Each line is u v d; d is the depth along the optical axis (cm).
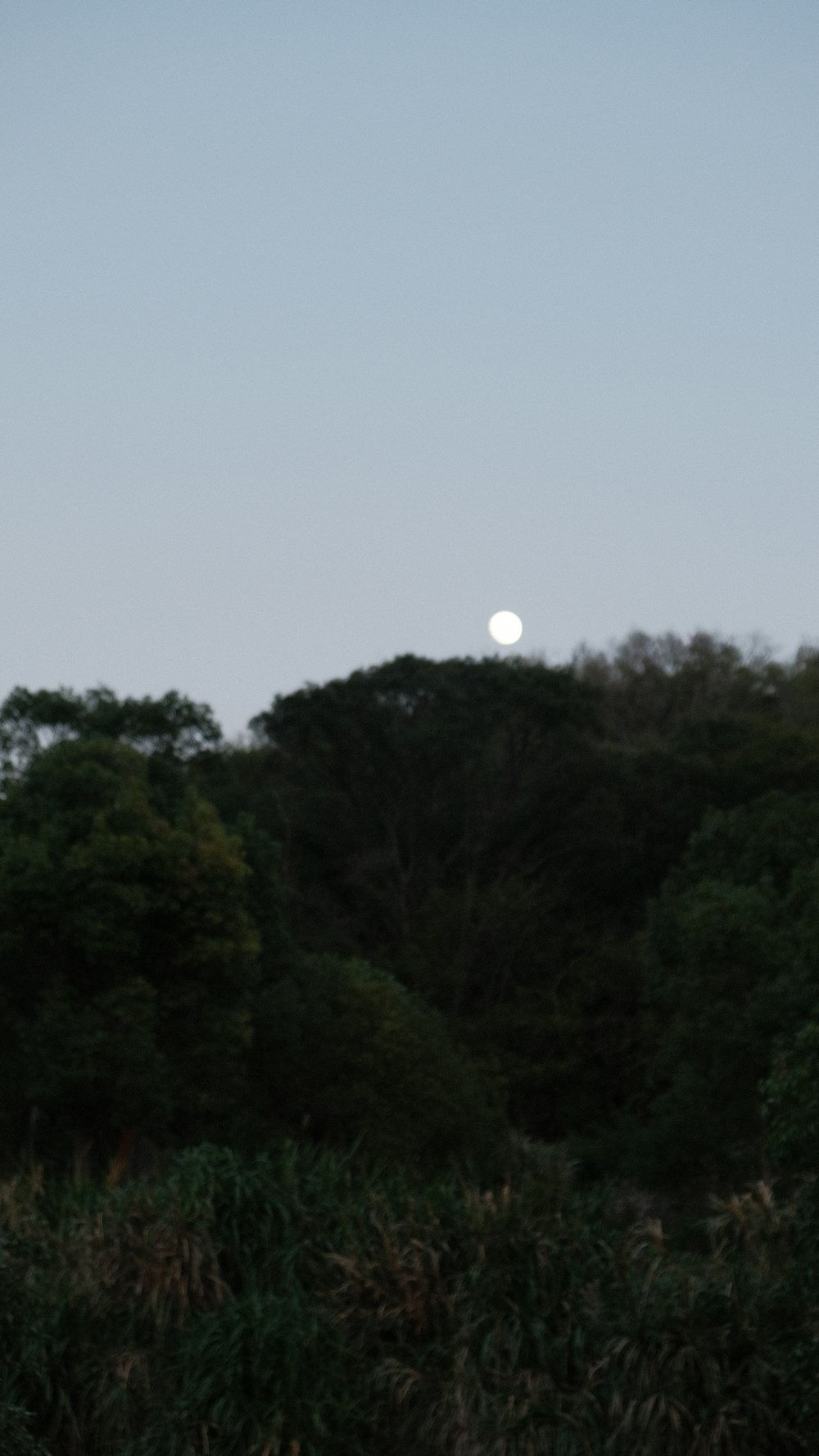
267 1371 1430
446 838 5903
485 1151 3369
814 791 5181
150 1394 1480
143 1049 2928
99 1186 2103
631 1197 3538
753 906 3441
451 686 5444
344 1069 3459
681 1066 3494
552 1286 1560
